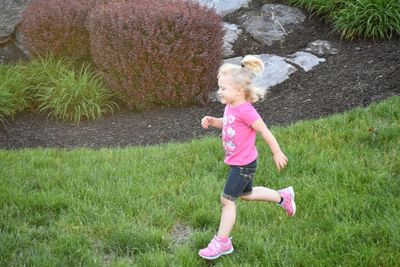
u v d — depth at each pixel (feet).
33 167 20.04
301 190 16.97
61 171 19.67
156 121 25.23
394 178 17.16
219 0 32.37
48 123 26.12
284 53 29.14
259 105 25.16
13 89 27.35
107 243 15.23
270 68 27.22
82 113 25.91
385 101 21.99
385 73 25.00
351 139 19.80
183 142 22.89
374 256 13.56
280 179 17.92
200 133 23.65
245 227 15.49
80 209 16.80
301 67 27.32
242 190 14.28
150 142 23.41
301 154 19.40
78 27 27.99
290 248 14.30
